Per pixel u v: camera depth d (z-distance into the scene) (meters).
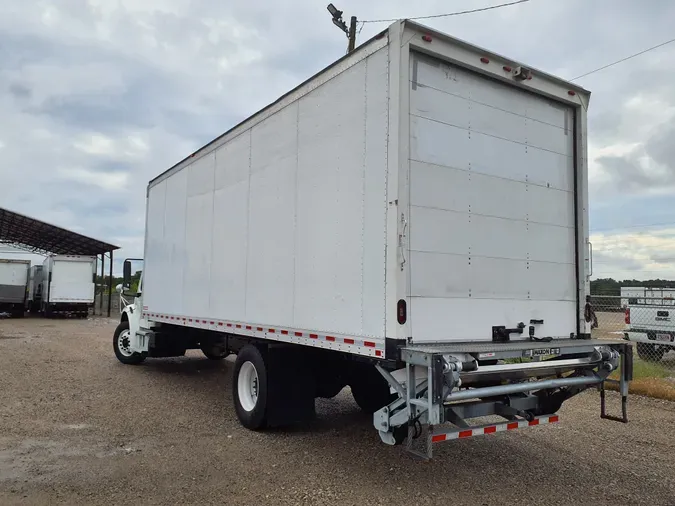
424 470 4.84
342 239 4.65
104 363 10.98
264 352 5.86
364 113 4.48
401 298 3.99
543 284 5.12
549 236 5.23
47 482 4.40
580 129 5.50
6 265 28.17
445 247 4.39
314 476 4.64
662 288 12.66
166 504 4.01
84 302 28.16
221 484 4.43
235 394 6.38
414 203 4.23
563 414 7.14
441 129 4.45
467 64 4.57
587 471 4.93
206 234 7.44
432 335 4.22
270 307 5.74
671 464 5.16
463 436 4.09
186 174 8.25
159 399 7.60
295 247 5.36
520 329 4.86
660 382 8.59
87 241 32.00
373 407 6.47
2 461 4.89
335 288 4.70
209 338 8.60
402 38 4.18
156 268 9.34
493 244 4.74
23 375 9.25
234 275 6.60
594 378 4.88
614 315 17.52
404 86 4.16
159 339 9.34
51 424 6.17
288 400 5.79
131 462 4.93
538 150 5.21
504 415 4.54
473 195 4.63
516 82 4.95
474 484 4.53
